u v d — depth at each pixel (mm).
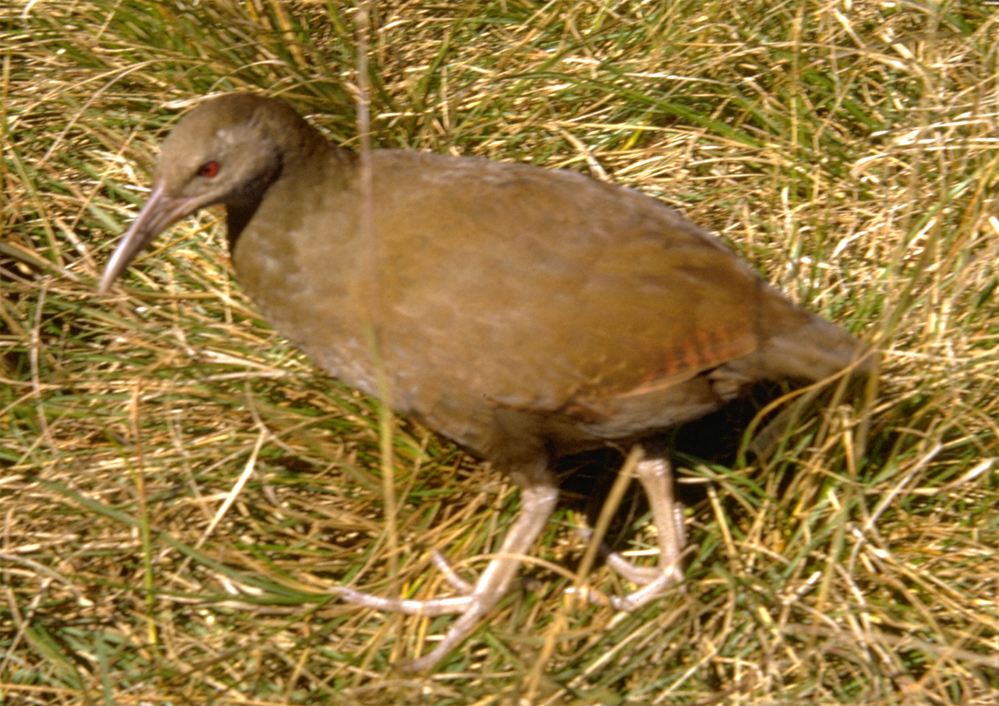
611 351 4199
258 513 4980
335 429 5047
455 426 4430
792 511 4867
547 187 4375
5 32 6309
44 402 5148
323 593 4691
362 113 4344
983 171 5535
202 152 4234
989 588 4730
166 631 4598
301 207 4328
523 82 6199
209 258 5641
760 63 6250
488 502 4965
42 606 4664
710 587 4719
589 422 4379
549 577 4828
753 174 5973
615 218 4352
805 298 5410
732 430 5168
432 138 5973
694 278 4270
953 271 5398
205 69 6012
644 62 6254
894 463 4883
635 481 5023
